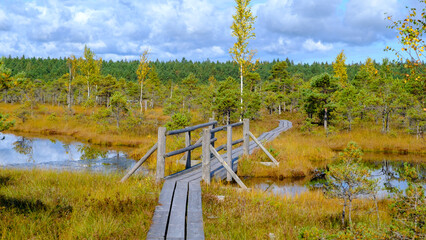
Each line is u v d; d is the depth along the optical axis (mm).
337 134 27484
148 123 32062
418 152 22594
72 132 30078
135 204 6504
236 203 7184
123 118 31000
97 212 5953
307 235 4496
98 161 17500
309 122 28172
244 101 33781
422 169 16422
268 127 33938
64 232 4941
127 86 60156
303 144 22891
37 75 118062
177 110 31875
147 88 61562
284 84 59281
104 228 5016
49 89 64062
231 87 38719
